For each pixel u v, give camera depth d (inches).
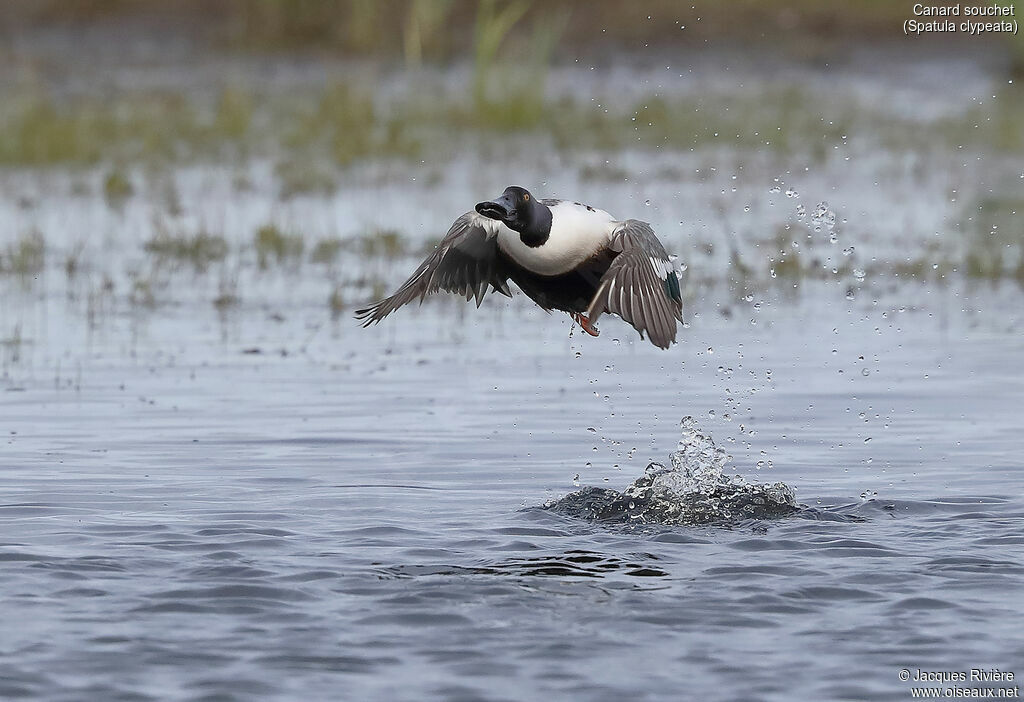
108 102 1258.0
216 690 282.0
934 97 1342.3
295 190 962.7
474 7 1585.9
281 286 722.8
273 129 1193.4
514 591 336.8
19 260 745.0
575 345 625.9
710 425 504.1
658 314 321.4
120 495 417.4
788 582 343.6
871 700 279.3
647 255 331.0
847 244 807.1
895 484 433.7
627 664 295.3
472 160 1078.4
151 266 757.3
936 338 628.1
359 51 1489.9
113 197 936.3
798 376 569.0
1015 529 387.5
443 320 673.6
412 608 325.4
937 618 319.9
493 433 494.3
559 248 342.6
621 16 1545.3
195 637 307.9
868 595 334.6
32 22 1521.9
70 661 294.7
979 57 1453.0
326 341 626.5
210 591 334.6
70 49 1459.2
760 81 1408.7
